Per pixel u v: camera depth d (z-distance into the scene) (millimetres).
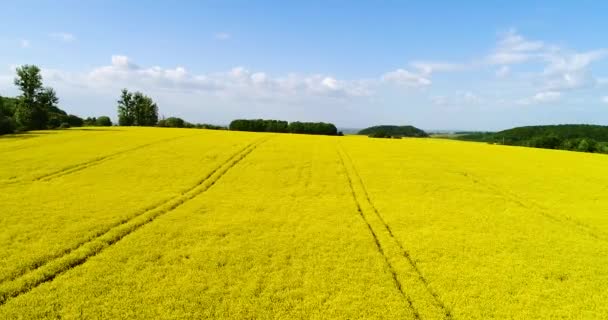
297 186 26594
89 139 47625
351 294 11711
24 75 66812
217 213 19781
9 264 13039
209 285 12047
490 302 11398
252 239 16172
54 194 22328
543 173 33281
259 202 22172
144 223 18094
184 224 17875
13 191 22766
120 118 111438
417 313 10938
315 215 19891
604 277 13242
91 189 23766
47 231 16250
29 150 37719
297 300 11273
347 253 14883
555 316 10703
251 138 54219
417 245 15914
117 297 11164
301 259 14242
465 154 44938
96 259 13797
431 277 13047
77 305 10648
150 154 36844
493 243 16344
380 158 39656
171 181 26562
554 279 13055
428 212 20875
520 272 13523
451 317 10758
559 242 16641
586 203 23484
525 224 19125
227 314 10469
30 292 11328
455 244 16141
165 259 13938
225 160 34969
